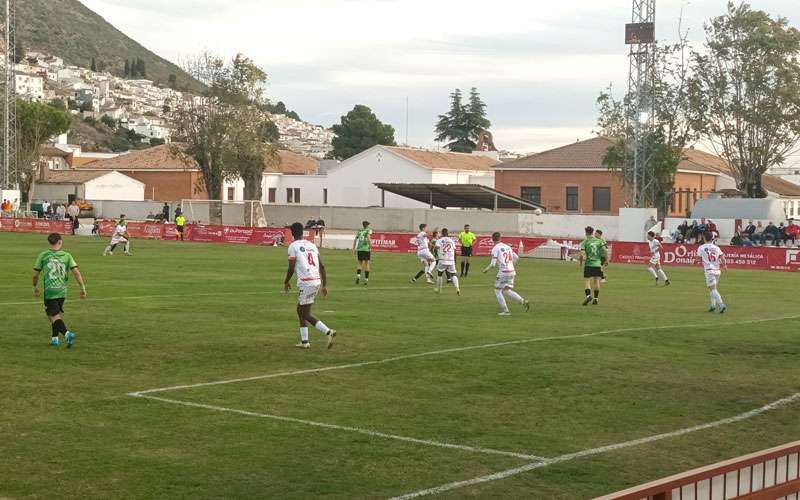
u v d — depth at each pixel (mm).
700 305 26688
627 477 9555
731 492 6480
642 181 61344
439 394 13328
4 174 79000
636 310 24875
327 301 25875
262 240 57312
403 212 76812
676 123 72750
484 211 73312
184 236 61094
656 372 15297
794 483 6961
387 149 91812
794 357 17031
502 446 10609
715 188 91250
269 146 87250
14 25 82250
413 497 8711
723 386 14312
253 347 17156
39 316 20906
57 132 98125
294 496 8672
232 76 84688
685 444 10922
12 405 12062
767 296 30094
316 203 96625
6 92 79375
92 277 32094
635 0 60938
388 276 35781
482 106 147750
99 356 15906
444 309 24234
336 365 15453
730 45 71812
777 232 56875
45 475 9125
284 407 12312
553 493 8969
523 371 15117
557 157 86125
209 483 9000
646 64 60906
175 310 22688
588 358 16438
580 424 11750
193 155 85125
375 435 10953
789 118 71438
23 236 60375
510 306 25344
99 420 11383
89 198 96125
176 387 13438
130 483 8938
